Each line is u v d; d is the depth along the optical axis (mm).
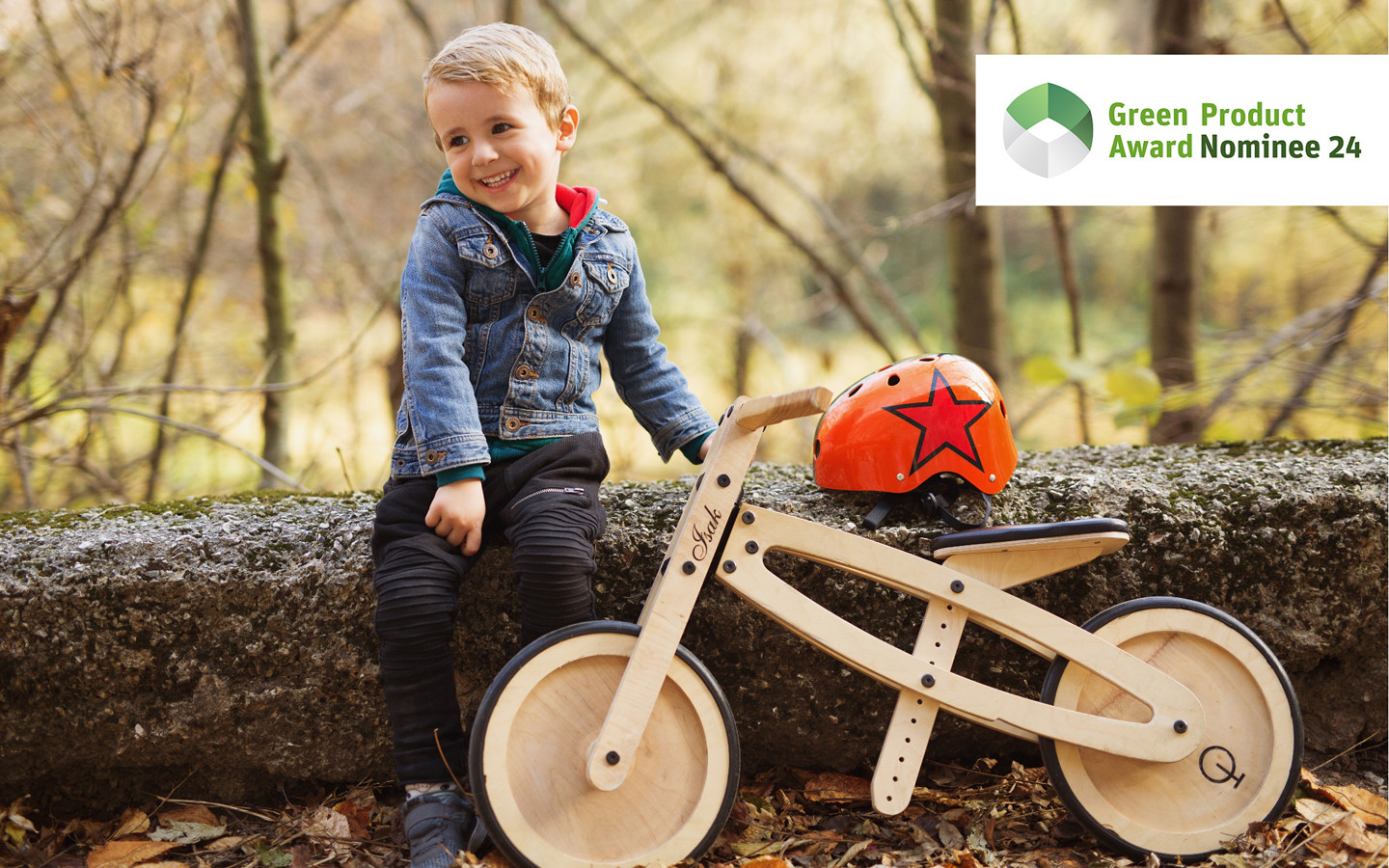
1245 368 3840
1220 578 1980
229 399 4930
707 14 7469
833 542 1723
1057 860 1730
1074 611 1967
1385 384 3998
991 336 4820
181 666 1807
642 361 1962
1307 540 1986
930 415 1841
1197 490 2014
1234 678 1795
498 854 1661
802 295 9328
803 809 1925
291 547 1852
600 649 1639
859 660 1705
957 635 1757
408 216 6719
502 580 1858
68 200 4332
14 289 3137
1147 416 3848
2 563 1762
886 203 8836
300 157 5699
